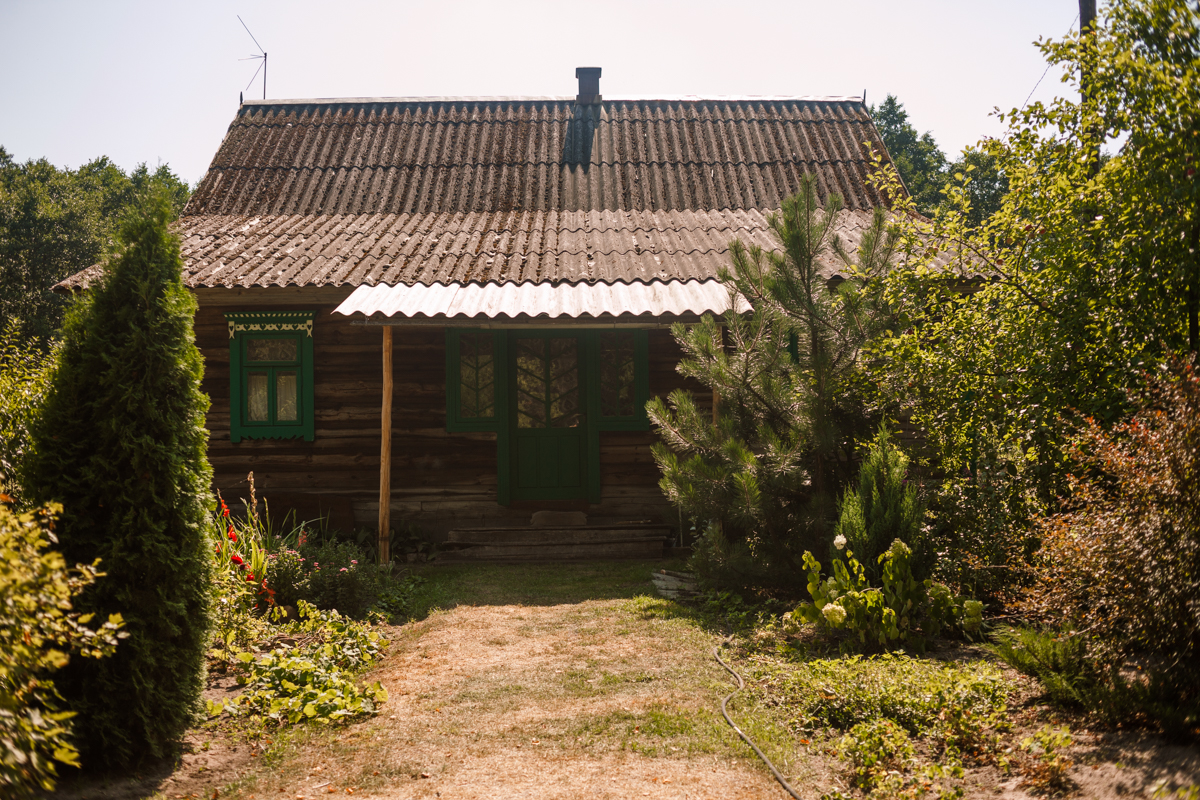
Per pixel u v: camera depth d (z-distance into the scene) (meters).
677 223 13.13
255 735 4.75
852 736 4.42
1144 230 5.65
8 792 3.00
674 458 8.05
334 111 16.22
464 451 11.30
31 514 3.29
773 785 3.97
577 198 14.17
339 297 10.94
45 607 3.14
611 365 11.39
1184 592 4.18
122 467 4.27
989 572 6.61
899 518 6.66
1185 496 4.26
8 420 6.07
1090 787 3.56
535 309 9.30
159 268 4.40
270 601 7.02
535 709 5.09
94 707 4.11
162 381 4.34
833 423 7.63
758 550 7.73
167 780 4.14
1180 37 5.47
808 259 7.77
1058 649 4.64
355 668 6.08
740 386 7.95
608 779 4.06
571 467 11.36
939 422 7.46
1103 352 6.10
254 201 13.88
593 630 6.90
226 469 11.23
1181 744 3.81
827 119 16.12
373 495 11.26
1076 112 6.30
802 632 6.59
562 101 16.64
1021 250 6.88
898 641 6.08
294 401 11.34
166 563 4.27
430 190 14.26
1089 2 10.47
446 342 11.25
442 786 4.04
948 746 4.16
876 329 7.60
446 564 10.14
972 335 7.04
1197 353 5.20
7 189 37.19
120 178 48.19
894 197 8.11
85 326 4.30
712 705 5.07
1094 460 5.22
